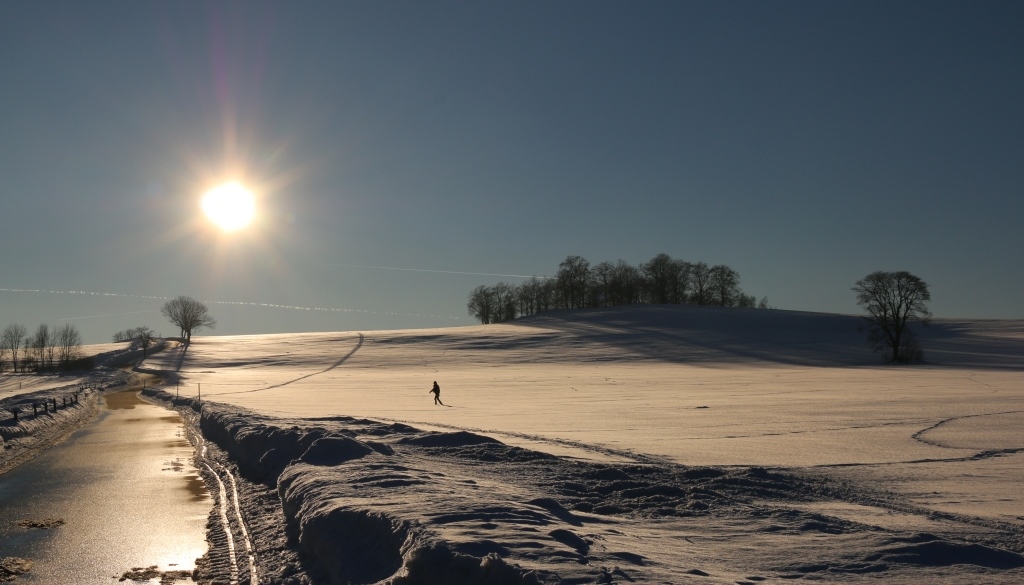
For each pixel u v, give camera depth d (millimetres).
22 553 11859
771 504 12398
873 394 44719
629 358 90812
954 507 12867
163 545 12250
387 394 51344
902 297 89312
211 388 60625
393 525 9336
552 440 22719
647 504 12125
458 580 7445
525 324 131375
